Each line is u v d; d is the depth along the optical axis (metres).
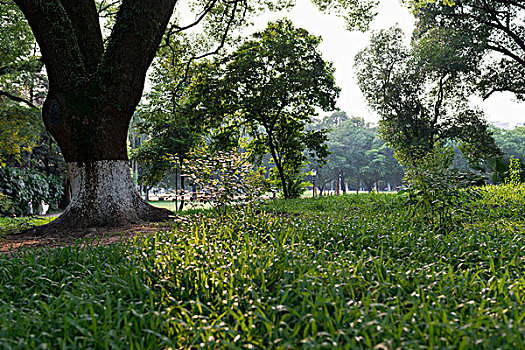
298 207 10.92
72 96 8.19
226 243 4.73
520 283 3.18
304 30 17.08
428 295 2.89
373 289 3.18
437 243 4.71
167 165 18.22
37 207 26.34
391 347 2.09
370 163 62.03
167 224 8.11
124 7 8.59
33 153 29.69
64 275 3.91
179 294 3.30
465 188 6.70
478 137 24.94
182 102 19.19
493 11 20.17
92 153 8.34
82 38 8.80
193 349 2.46
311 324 2.51
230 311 2.69
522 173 15.80
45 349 2.18
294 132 18.27
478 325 2.30
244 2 16.34
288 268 3.43
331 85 17.05
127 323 2.51
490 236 5.12
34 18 7.95
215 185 6.59
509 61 22.64
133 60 8.52
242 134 19.66
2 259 4.43
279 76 17.00
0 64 17.89
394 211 7.93
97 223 8.17
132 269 3.63
